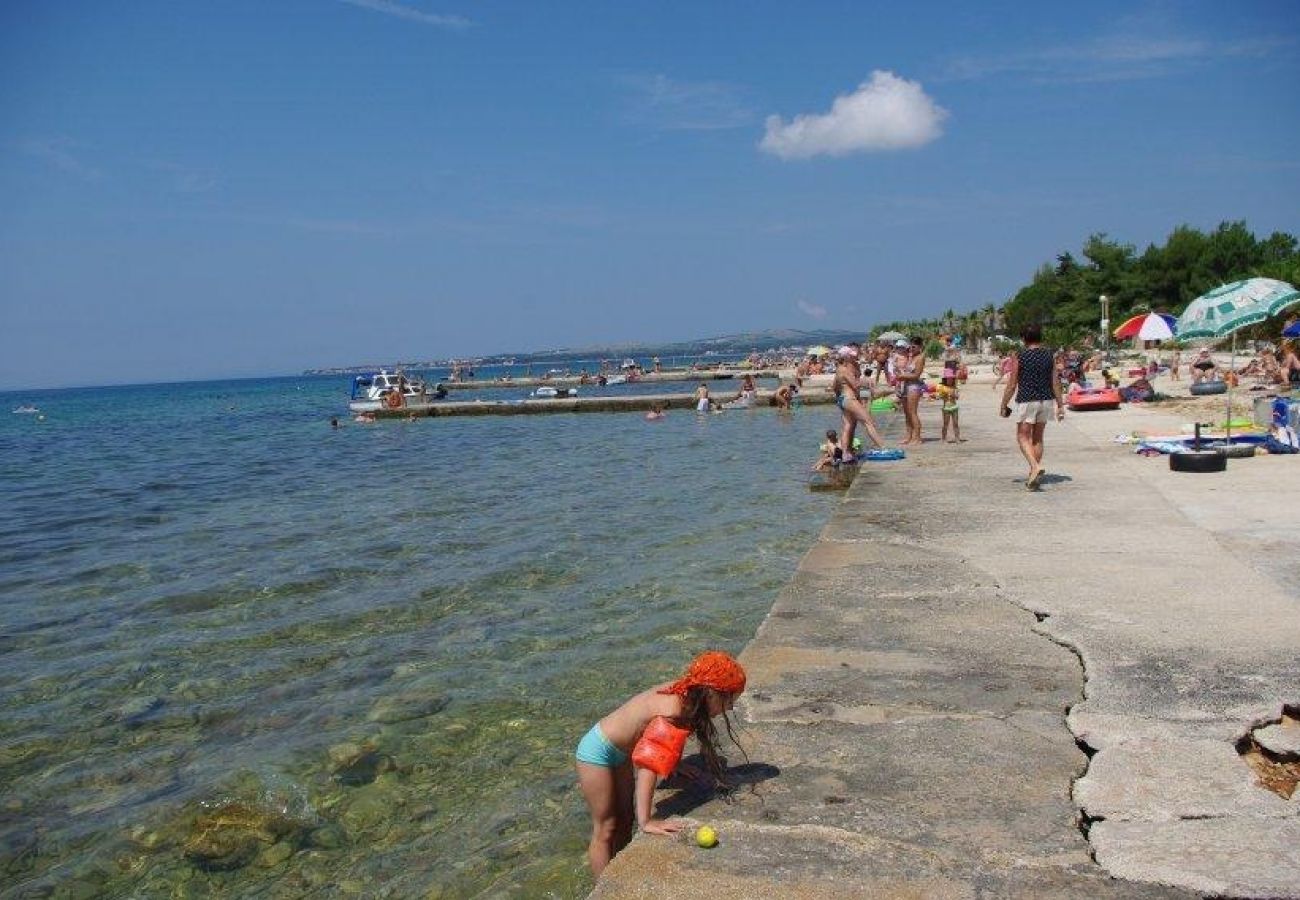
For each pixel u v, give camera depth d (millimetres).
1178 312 73250
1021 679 5223
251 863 5211
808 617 6625
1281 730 4402
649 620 9102
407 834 5414
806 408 38500
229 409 78062
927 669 5469
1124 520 9344
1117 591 6832
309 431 43750
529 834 5309
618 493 17297
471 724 6855
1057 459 14180
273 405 82875
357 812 5688
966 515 10039
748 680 5426
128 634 9633
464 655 8406
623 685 7469
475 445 30656
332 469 25078
